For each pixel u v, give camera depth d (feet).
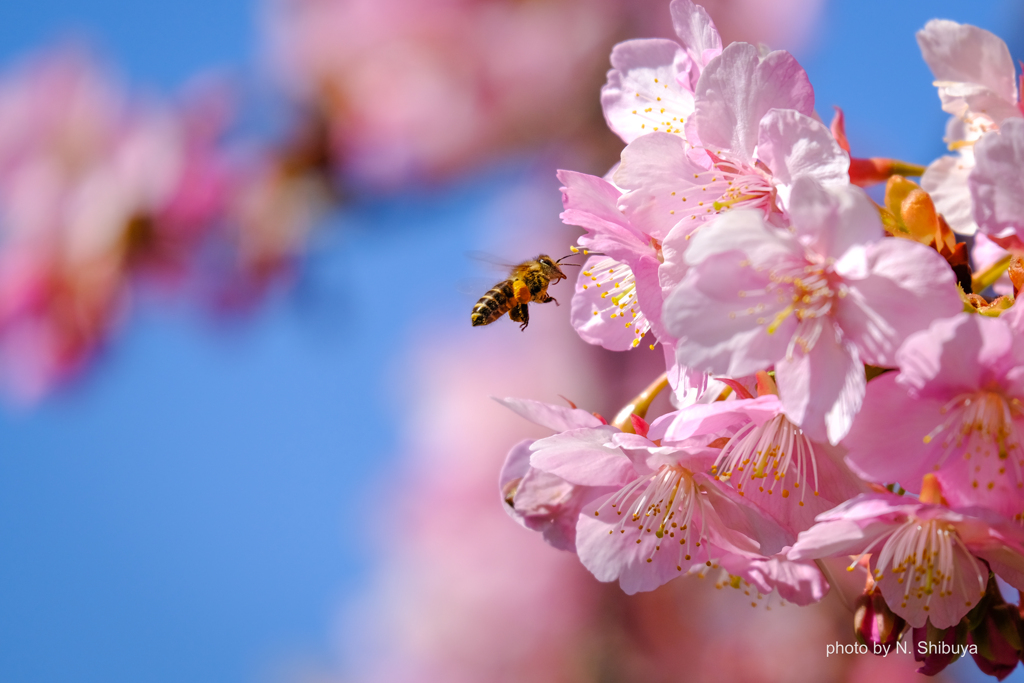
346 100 3.02
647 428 1.68
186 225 2.87
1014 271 1.62
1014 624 1.62
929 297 1.59
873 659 3.13
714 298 1.61
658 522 1.68
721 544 1.68
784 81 1.65
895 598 1.63
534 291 1.96
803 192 1.60
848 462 1.61
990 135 1.60
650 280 1.65
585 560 1.69
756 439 1.65
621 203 1.66
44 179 2.88
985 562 1.62
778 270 1.61
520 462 1.71
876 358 1.60
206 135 2.93
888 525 1.61
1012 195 1.60
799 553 1.62
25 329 2.82
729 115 1.65
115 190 2.85
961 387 1.60
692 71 1.71
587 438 1.65
